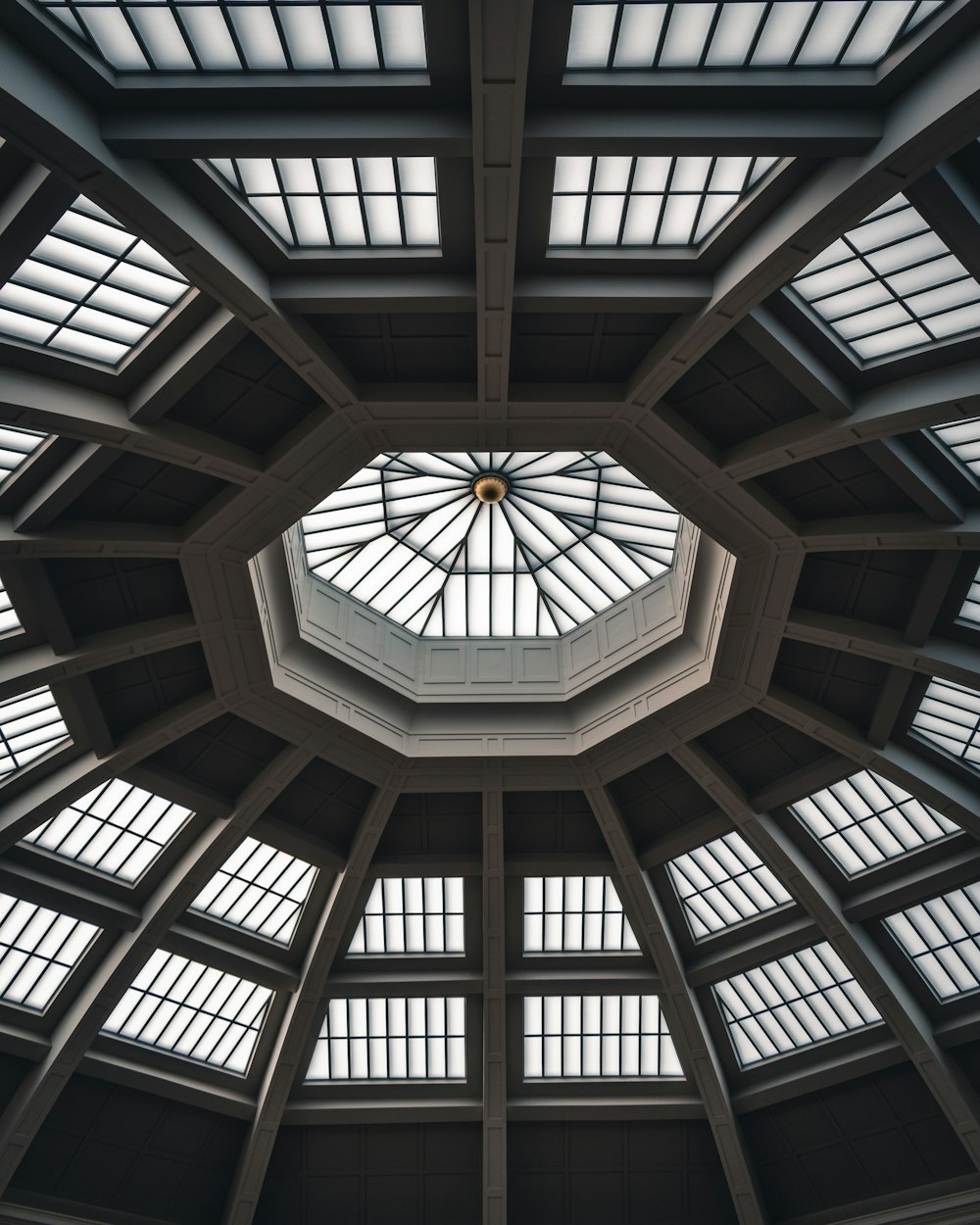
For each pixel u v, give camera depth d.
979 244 12.12
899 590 17.77
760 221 12.80
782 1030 23.95
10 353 13.62
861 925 22.23
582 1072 24.48
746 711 20.42
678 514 19.73
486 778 21.62
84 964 21.77
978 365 13.72
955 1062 21.98
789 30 10.77
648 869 22.86
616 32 10.77
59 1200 22.14
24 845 20.45
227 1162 23.83
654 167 12.34
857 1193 23.16
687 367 14.50
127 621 18.20
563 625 23.03
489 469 20.64
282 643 19.92
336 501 20.22
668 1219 23.91
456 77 11.01
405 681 21.98
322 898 22.95
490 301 13.31
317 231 13.17
